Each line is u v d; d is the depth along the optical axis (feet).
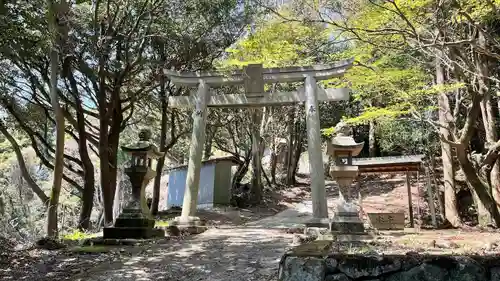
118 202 53.26
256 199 61.57
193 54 41.91
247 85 34.45
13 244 25.73
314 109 33.53
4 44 25.81
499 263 9.92
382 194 60.85
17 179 45.98
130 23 38.37
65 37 29.66
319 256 10.71
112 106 37.70
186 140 70.18
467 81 28.78
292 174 75.20
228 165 59.57
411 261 10.18
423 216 47.93
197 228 30.19
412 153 55.88
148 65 40.68
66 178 42.55
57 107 29.04
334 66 33.60
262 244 23.73
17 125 42.22
